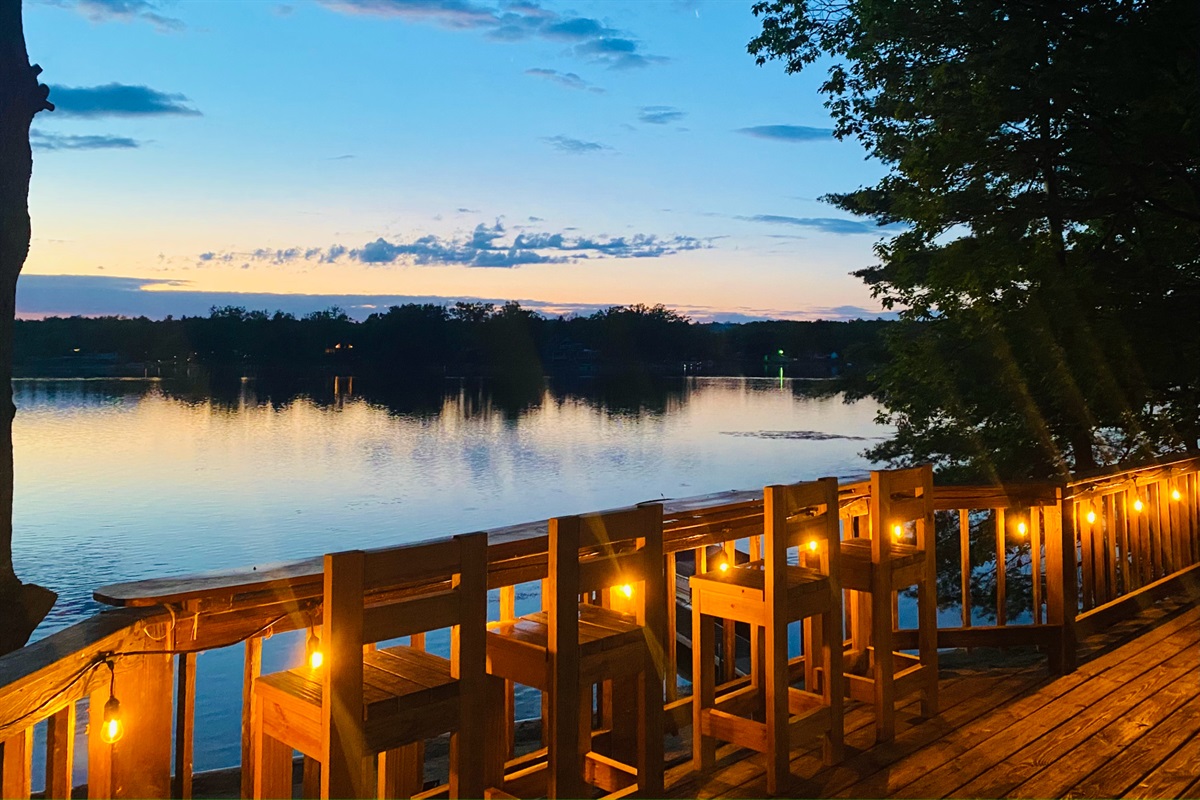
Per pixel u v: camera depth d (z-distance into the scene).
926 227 9.73
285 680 2.55
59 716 2.03
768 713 3.38
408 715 2.44
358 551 2.35
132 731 2.19
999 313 9.53
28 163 8.49
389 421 91.81
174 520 36.03
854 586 3.95
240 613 2.41
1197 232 9.12
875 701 3.87
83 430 78.69
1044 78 8.13
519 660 2.97
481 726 2.62
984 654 5.29
